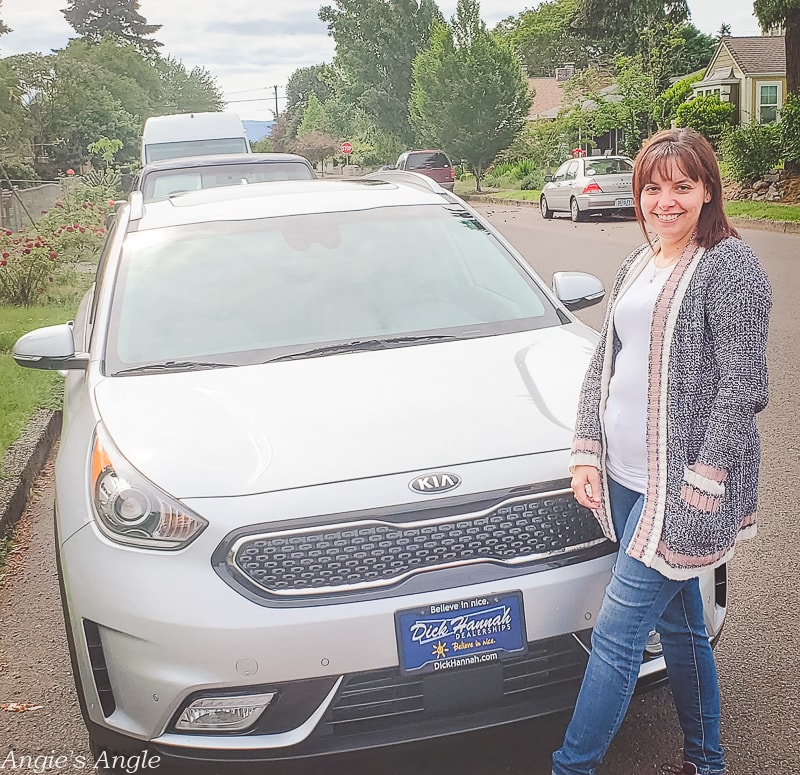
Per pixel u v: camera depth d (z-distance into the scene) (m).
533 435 3.17
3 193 24.33
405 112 61.12
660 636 3.02
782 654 3.82
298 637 2.82
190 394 3.56
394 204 4.95
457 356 3.80
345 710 2.89
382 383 3.56
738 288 2.61
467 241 4.71
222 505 2.95
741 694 3.56
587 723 2.84
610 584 2.85
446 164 38.91
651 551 2.66
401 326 4.15
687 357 2.66
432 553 2.92
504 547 2.97
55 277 14.43
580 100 43.31
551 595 2.95
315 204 4.93
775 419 6.85
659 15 50.47
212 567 2.90
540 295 4.43
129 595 2.91
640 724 3.43
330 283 4.36
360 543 2.90
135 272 4.42
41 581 4.96
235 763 2.90
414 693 2.91
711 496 2.61
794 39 23.66
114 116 47.94
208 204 5.04
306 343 4.01
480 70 42.75
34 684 3.94
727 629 4.04
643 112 40.00
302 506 2.93
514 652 2.92
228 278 4.37
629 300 2.82
